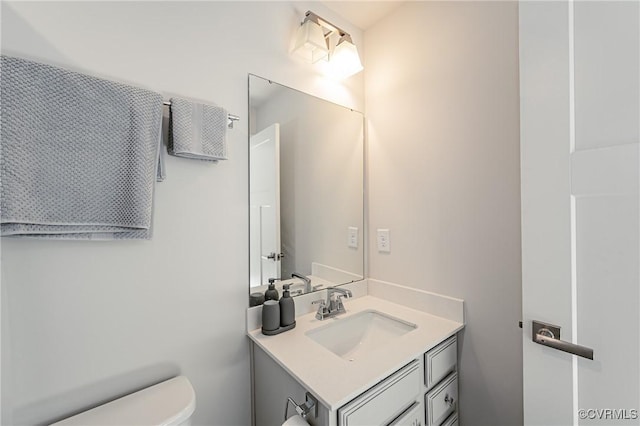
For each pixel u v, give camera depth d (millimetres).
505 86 1088
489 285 1145
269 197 1262
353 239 1584
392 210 1506
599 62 704
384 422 905
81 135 792
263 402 1127
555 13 767
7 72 700
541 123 794
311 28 1275
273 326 1144
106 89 834
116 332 908
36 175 728
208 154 1015
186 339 1043
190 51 1051
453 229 1254
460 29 1222
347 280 1553
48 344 804
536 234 809
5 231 701
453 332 1165
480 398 1184
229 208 1144
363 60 1654
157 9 985
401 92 1458
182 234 1032
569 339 755
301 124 1380
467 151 1201
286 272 1321
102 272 885
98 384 877
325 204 1468
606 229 701
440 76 1292
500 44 1101
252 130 1211
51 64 804
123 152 854
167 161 1001
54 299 813
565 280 760
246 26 1197
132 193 860
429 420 1073
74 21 841
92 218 805
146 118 894
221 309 1122
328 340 1256
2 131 688
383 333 1344
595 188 708
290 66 1341
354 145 1598
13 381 757
